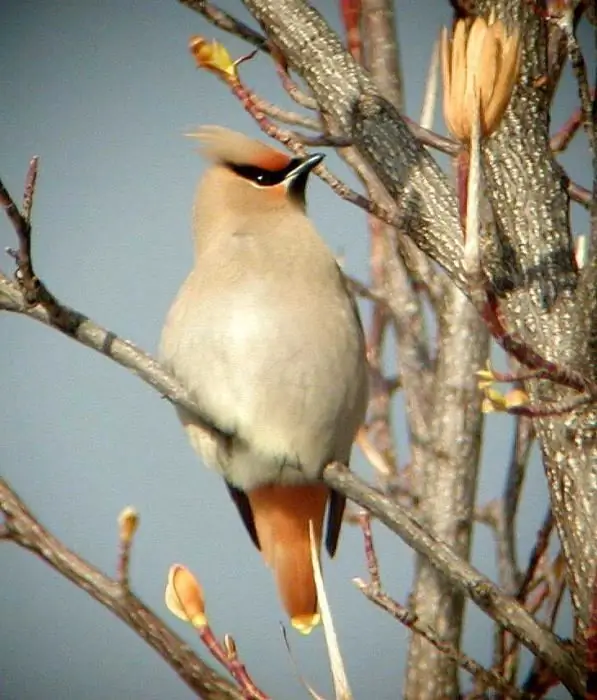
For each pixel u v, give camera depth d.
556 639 6.00
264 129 7.23
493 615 6.06
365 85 7.24
